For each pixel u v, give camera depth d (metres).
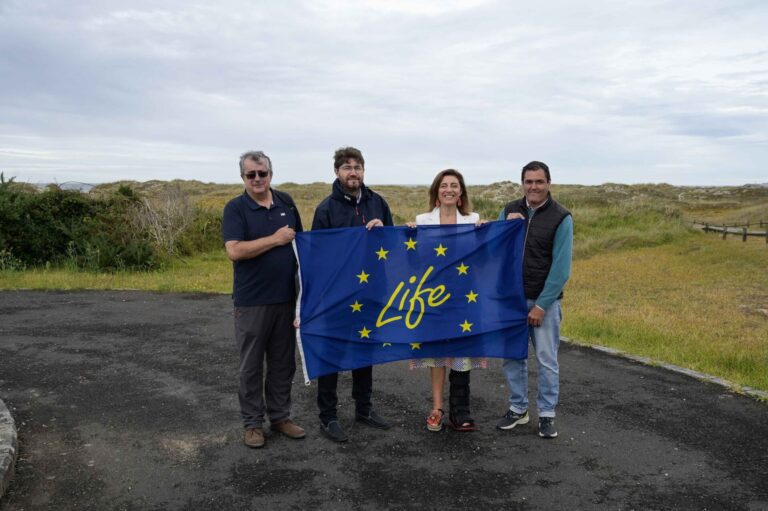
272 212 4.66
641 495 3.95
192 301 10.73
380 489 3.99
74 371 6.56
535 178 4.67
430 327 4.90
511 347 4.87
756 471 4.30
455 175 4.94
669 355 7.37
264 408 4.83
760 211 45.09
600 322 9.17
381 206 5.17
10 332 8.30
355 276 4.83
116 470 4.23
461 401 4.95
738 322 9.55
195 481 4.08
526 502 3.85
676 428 5.06
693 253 20.19
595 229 25.42
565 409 5.50
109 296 11.11
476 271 4.93
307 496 3.89
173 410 5.41
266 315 4.62
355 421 5.18
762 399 5.71
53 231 14.98
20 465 4.27
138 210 17.30
